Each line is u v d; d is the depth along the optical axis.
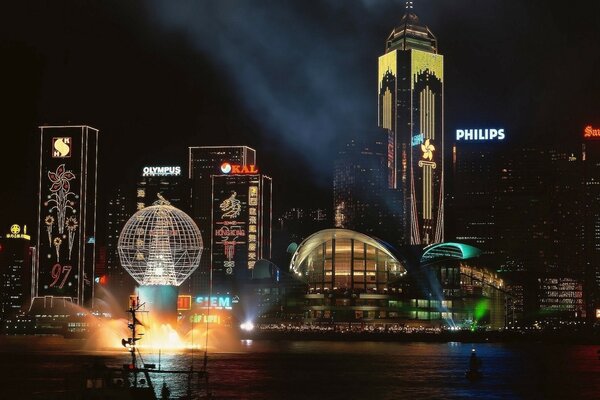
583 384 129.00
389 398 108.38
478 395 112.62
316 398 107.69
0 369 146.50
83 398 87.31
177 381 125.38
